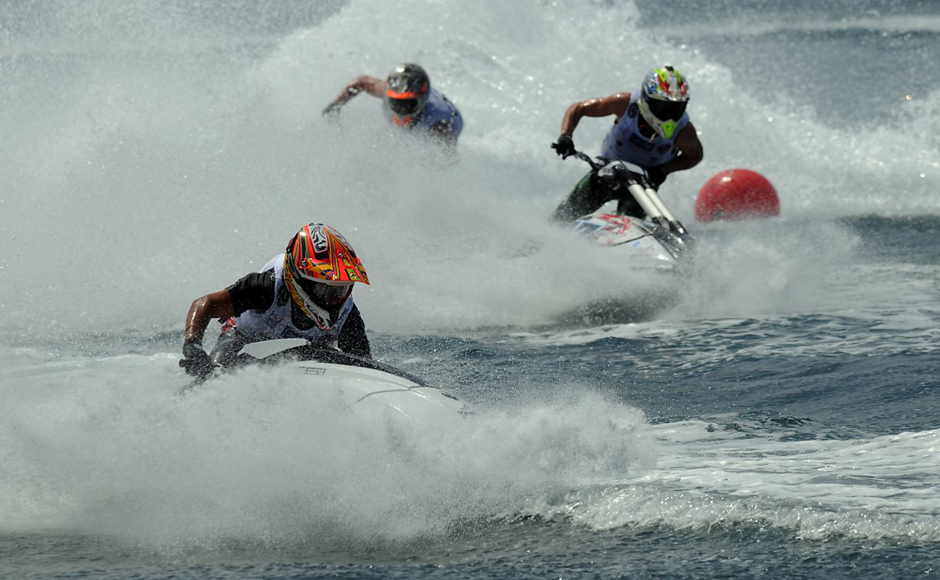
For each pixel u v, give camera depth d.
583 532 16.33
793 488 17.75
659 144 40.59
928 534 15.61
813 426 22.23
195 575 15.00
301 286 20.45
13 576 15.08
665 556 15.28
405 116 46.03
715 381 27.03
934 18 117.56
